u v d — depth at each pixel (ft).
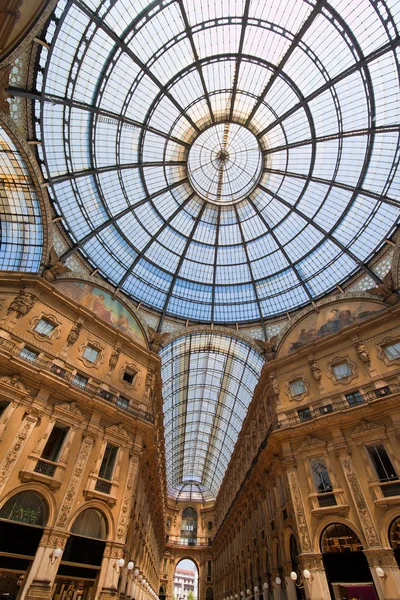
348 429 53.36
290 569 53.31
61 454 48.39
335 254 76.07
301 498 51.44
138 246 80.74
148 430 61.41
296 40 55.98
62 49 47.80
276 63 60.85
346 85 58.23
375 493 45.73
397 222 64.69
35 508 43.34
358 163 66.18
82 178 64.75
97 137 61.93
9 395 46.37
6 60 28.94
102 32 49.90
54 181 59.52
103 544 46.93
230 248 89.15
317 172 72.79
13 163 55.67
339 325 69.62
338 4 49.88
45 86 48.11
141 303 82.28
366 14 49.32
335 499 48.37
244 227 87.30
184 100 67.10
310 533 47.67
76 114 56.18
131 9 49.60
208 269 90.17
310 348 67.46
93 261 73.97
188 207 84.12
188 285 88.84
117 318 74.02
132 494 53.78
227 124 74.28
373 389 55.01
